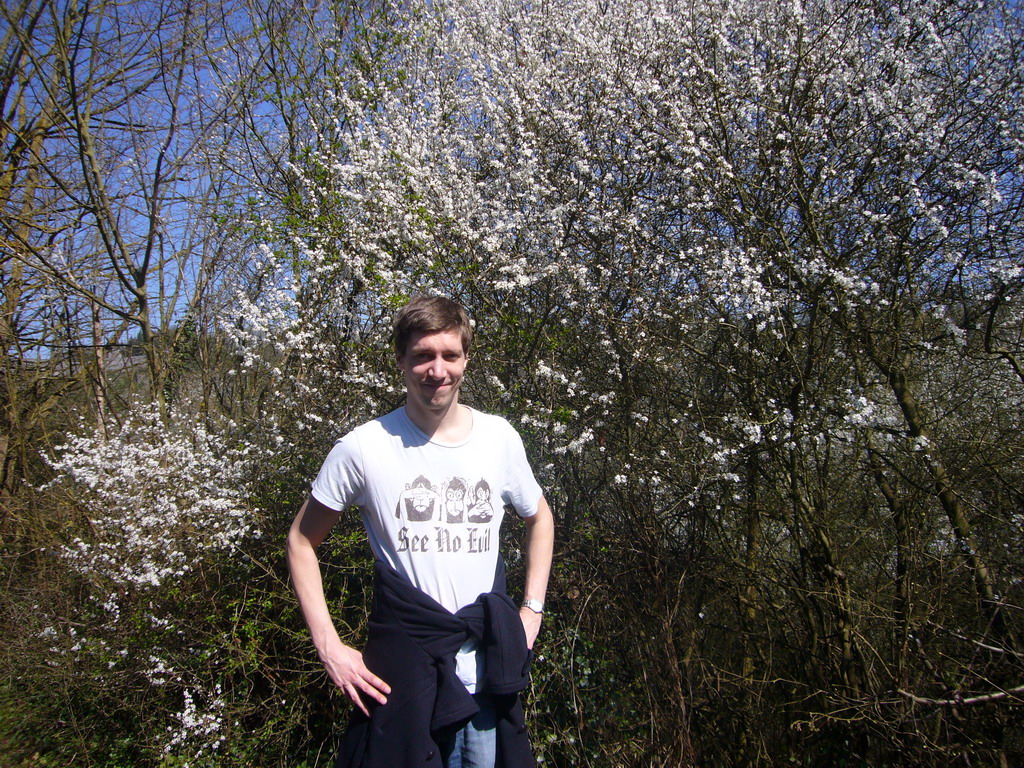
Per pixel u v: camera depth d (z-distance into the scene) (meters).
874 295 4.26
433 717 1.86
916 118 4.14
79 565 5.12
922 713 3.62
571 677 3.85
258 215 6.26
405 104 5.85
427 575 1.93
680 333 4.49
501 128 4.85
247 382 7.02
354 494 2.00
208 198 8.54
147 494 4.94
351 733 1.91
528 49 5.09
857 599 4.11
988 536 4.14
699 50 4.68
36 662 5.06
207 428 6.30
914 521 4.09
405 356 1.99
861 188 4.44
